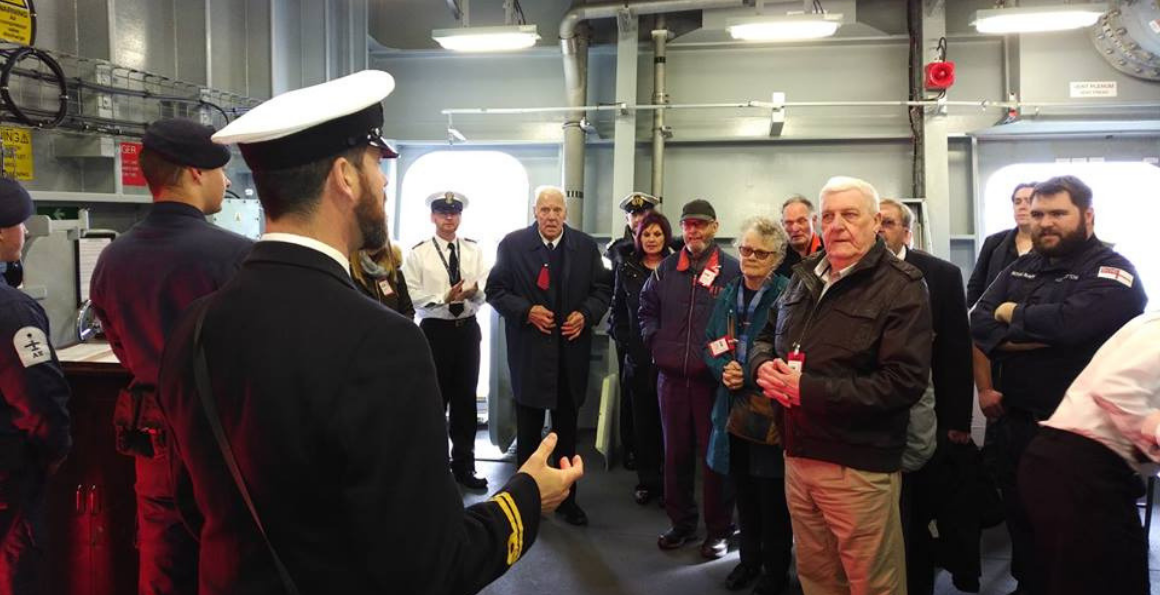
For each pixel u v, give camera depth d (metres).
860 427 1.85
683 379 2.88
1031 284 2.37
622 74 4.46
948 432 2.28
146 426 1.71
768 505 2.50
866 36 4.43
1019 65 4.23
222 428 0.81
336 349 0.78
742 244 2.57
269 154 0.84
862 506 1.85
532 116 4.75
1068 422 1.78
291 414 0.77
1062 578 1.75
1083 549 1.72
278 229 0.87
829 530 2.01
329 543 0.78
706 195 4.66
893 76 4.45
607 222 4.79
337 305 0.81
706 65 4.59
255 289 0.83
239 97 3.73
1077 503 1.72
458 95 4.85
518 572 2.78
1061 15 3.58
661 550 2.97
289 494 0.77
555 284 3.23
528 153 4.88
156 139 1.67
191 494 0.97
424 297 3.59
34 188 2.91
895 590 1.90
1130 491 1.73
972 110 4.30
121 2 3.19
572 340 3.23
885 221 2.33
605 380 4.08
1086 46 4.18
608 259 3.99
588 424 4.77
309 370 0.77
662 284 2.95
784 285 2.47
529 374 3.18
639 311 3.16
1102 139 4.35
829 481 1.88
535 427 3.24
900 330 1.79
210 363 0.82
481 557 0.86
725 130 4.57
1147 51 3.90
